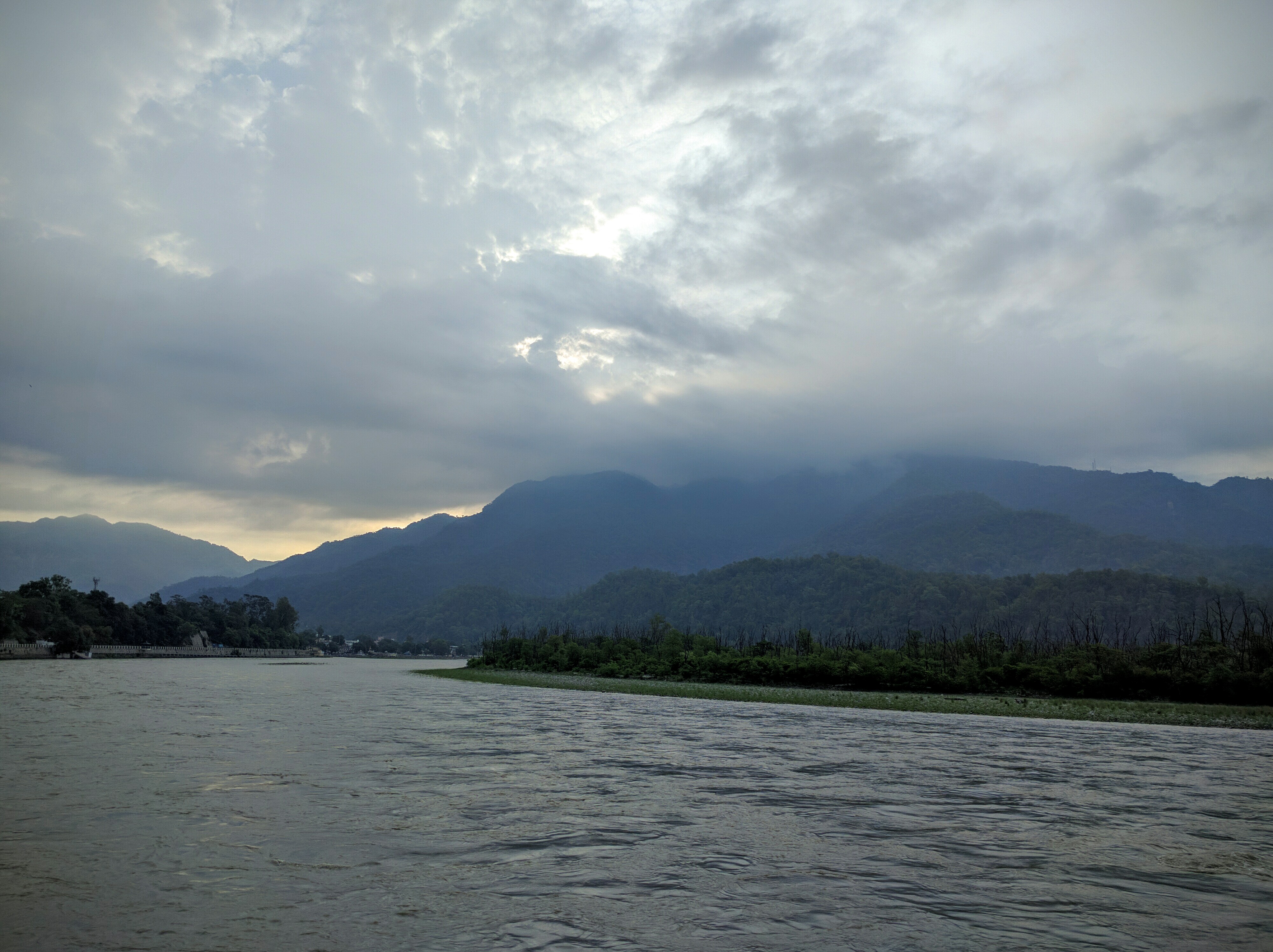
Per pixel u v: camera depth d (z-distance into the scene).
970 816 21.30
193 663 181.12
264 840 17.28
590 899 13.91
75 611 197.25
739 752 33.44
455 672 131.88
